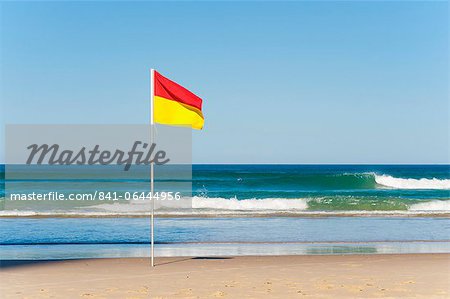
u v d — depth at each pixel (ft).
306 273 41.55
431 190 150.51
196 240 65.16
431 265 45.37
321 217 90.79
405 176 225.76
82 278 39.73
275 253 54.08
